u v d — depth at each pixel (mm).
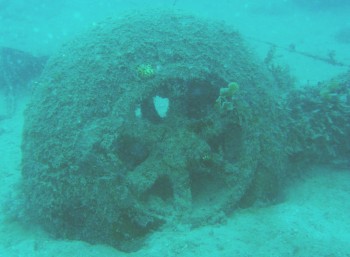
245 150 4281
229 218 4164
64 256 3770
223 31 5160
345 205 4488
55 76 4598
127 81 4211
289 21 21281
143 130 4258
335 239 3688
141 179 4020
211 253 3467
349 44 14883
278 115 4848
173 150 4191
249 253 3453
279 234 3783
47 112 4348
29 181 4363
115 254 3752
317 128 5297
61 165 3998
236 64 4734
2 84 10984
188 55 4488
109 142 3908
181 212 4004
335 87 5793
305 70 11133
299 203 4566
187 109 5102
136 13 5344
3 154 7109
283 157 4711
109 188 3805
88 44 4758
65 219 4102
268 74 5289
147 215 3881
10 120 9039
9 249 4105
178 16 5137
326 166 5605
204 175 4707
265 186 4438
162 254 3516
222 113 4336
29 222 4688
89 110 4117
